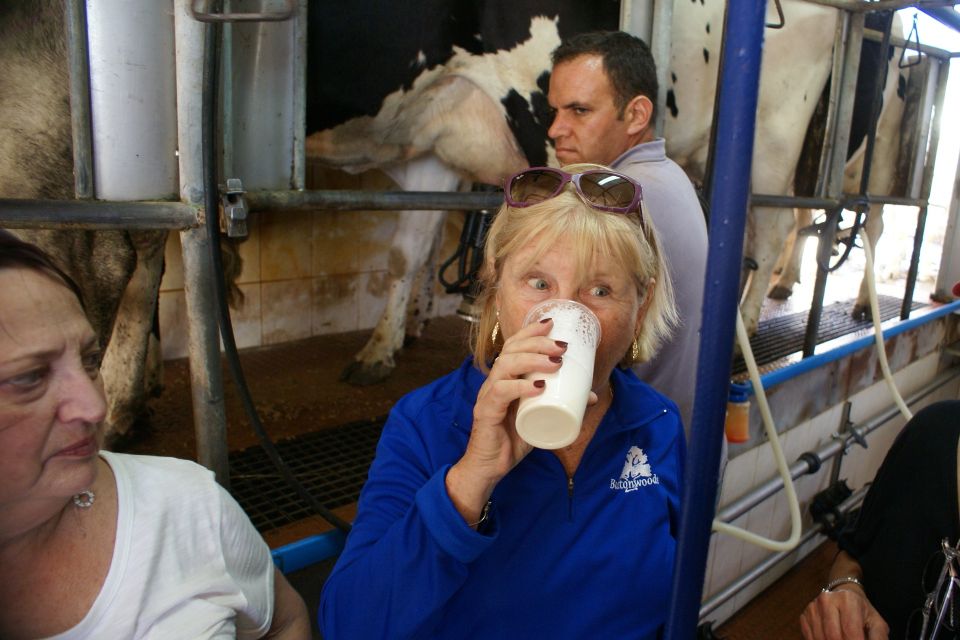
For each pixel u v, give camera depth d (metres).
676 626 0.69
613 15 2.54
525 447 0.80
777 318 3.91
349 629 0.86
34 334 0.68
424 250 3.03
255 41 1.42
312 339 3.71
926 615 1.32
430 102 2.57
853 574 1.54
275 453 1.47
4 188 1.64
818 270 2.65
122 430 2.20
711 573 2.41
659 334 1.12
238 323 3.44
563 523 0.96
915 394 3.68
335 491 2.01
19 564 0.75
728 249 0.59
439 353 3.50
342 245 3.78
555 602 0.96
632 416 1.03
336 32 2.19
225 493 0.93
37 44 1.54
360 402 2.78
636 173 1.44
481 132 2.70
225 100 1.35
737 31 0.55
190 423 2.42
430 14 2.31
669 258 1.39
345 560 0.90
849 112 2.79
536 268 0.89
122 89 1.20
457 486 0.79
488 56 2.47
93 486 0.81
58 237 1.72
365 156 2.64
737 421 2.09
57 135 1.61
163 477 0.87
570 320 0.77
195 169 1.25
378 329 3.06
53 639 0.76
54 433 0.70
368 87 2.34
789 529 2.84
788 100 3.33
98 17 1.16
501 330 0.96
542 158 2.69
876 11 2.61
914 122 3.84
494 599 0.94
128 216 1.19
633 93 1.64
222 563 0.88
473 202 1.75
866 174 2.68
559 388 0.71
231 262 2.86
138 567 0.79
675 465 1.07
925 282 4.93
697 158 3.38
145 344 2.21
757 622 2.62
